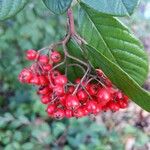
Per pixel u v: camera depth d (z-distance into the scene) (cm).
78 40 15
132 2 11
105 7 11
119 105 16
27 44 54
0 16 13
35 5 53
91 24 16
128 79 13
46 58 16
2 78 54
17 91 53
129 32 15
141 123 51
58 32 56
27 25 54
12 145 46
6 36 54
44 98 16
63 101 15
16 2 13
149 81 54
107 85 16
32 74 16
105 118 51
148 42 60
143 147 48
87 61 15
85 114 15
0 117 47
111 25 16
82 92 15
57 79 15
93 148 46
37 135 47
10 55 55
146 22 60
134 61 16
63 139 48
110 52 16
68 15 15
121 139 48
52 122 50
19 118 48
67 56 16
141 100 14
